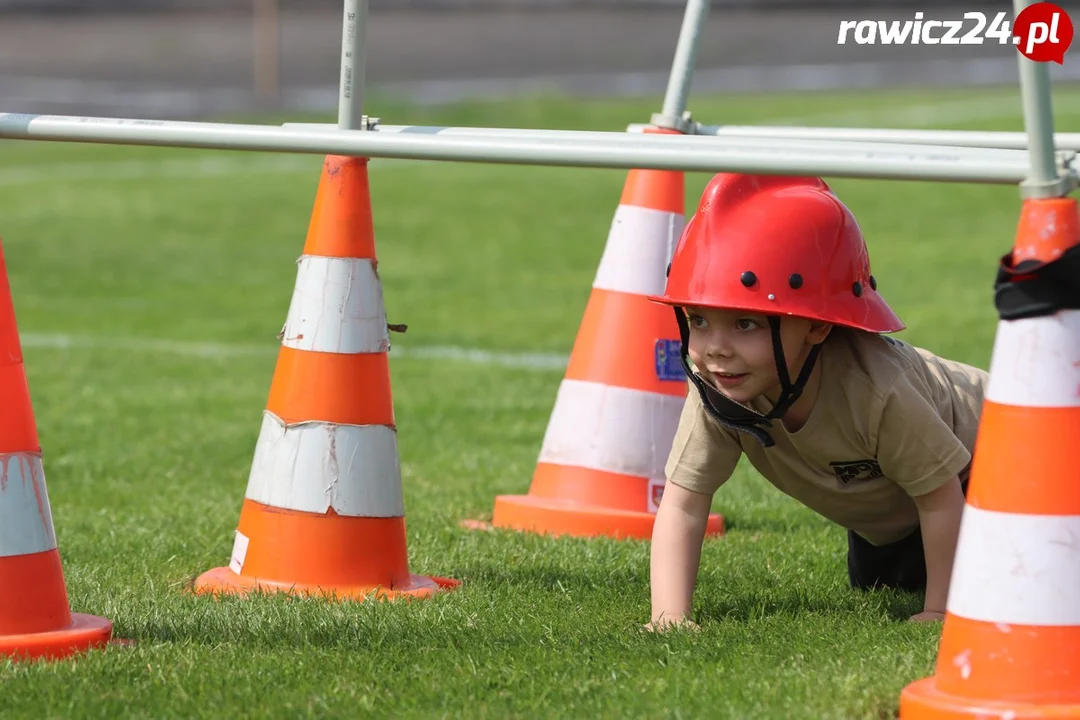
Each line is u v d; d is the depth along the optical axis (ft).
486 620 45.37
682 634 42.32
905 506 47.01
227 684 38.04
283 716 35.63
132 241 186.50
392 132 42.04
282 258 178.40
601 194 225.35
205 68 347.56
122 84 323.37
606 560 56.29
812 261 41.27
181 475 77.97
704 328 41.75
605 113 288.92
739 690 36.27
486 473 77.46
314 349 49.57
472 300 152.25
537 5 472.85
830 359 43.01
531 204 216.74
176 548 58.59
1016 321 33.30
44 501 41.68
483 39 411.95
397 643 42.42
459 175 242.58
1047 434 32.86
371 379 49.85
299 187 230.48
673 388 64.03
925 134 58.08
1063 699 32.45
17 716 35.73
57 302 149.69
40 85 319.68
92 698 36.70
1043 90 32.48
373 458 49.78
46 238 186.91
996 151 35.14
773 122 272.31
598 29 432.25
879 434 42.96
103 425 92.43
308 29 415.85
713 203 42.14
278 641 42.83
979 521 33.65
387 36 411.95
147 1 453.17
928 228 192.85
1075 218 32.86
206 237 190.80
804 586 51.16
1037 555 32.81
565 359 120.47
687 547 45.09
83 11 437.58
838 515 47.14
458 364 117.08
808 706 34.58
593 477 63.62
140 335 132.26
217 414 96.68
